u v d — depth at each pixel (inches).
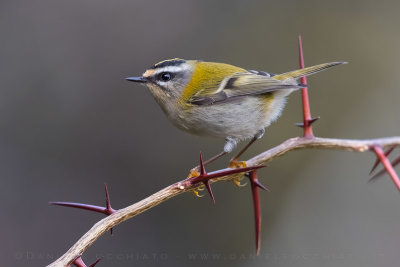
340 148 206.8
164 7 506.3
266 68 518.6
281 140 489.7
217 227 443.5
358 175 442.0
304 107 222.7
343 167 448.5
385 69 510.9
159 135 465.7
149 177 458.0
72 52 477.1
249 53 520.7
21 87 459.8
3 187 426.3
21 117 454.0
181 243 434.6
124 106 470.3
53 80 466.6
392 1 529.7
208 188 204.4
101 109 467.5
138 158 460.1
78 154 454.0
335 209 435.5
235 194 450.0
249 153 479.8
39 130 453.4
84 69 474.9
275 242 433.7
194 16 515.2
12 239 410.6
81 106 464.4
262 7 530.0
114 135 462.0
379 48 518.0
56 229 420.5
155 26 502.6
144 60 489.1
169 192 202.8
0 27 470.3
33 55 469.7
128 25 494.6
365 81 510.3
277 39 524.7
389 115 487.5
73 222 424.2
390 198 429.1
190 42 508.7
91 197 441.7
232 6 526.6
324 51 523.8
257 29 525.3
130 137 462.0
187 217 444.5
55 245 415.2
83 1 490.0
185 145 463.8
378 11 530.3
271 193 454.0
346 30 528.1
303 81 225.9
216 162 466.6
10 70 462.9
